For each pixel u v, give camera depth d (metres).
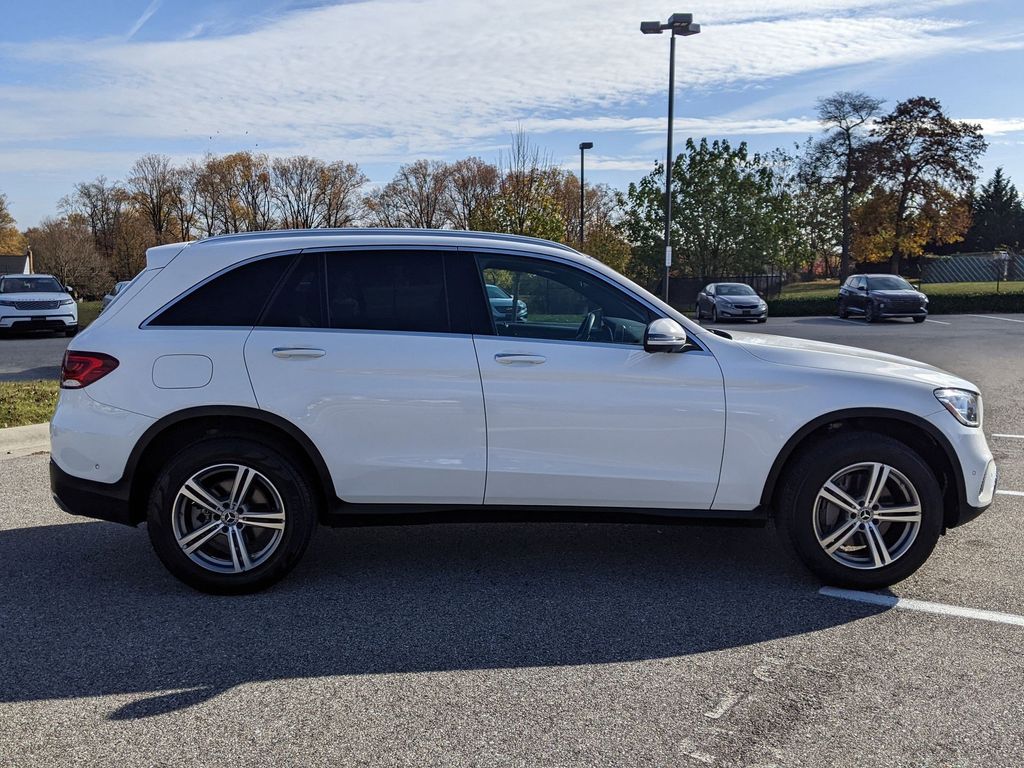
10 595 4.34
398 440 4.26
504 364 4.24
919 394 4.30
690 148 41.97
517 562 4.83
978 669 3.48
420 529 5.46
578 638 3.80
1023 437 8.37
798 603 4.20
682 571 4.68
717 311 29.16
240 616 4.06
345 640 3.79
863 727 3.03
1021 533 5.31
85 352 4.24
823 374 4.31
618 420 4.27
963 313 33.44
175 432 4.30
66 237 66.31
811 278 69.88
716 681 3.38
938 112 53.72
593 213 68.69
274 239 4.42
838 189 60.00
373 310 4.33
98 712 3.16
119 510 4.25
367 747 2.91
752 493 4.34
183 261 4.36
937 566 4.73
